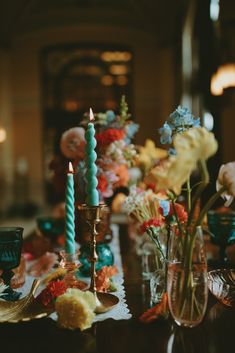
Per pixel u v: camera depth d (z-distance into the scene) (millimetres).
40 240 1956
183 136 957
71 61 12000
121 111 1783
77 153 1697
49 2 11477
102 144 1647
